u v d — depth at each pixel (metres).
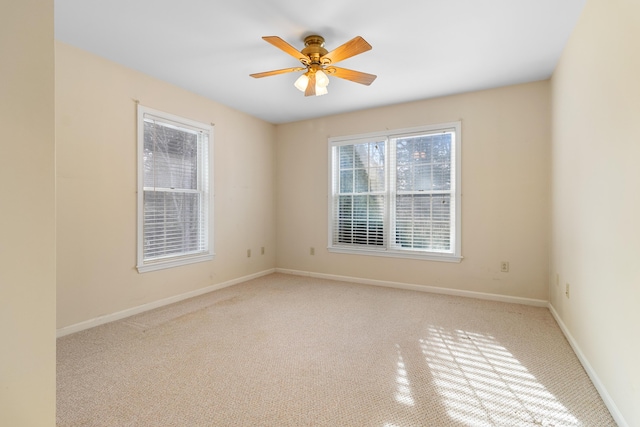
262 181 4.88
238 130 4.41
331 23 2.36
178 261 3.58
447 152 3.88
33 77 0.88
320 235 4.78
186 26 2.40
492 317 3.07
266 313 3.18
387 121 4.21
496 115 3.59
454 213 3.85
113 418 1.60
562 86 2.78
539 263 3.43
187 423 1.57
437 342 2.51
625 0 1.53
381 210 4.31
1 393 0.83
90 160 2.80
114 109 2.97
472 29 2.43
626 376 1.51
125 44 2.66
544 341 2.53
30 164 0.88
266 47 2.71
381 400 1.76
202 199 3.93
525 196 3.48
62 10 2.19
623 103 1.56
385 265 4.28
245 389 1.86
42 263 0.91
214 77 3.31
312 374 2.03
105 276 2.91
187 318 3.04
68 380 1.95
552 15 2.25
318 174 4.77
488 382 1.94
